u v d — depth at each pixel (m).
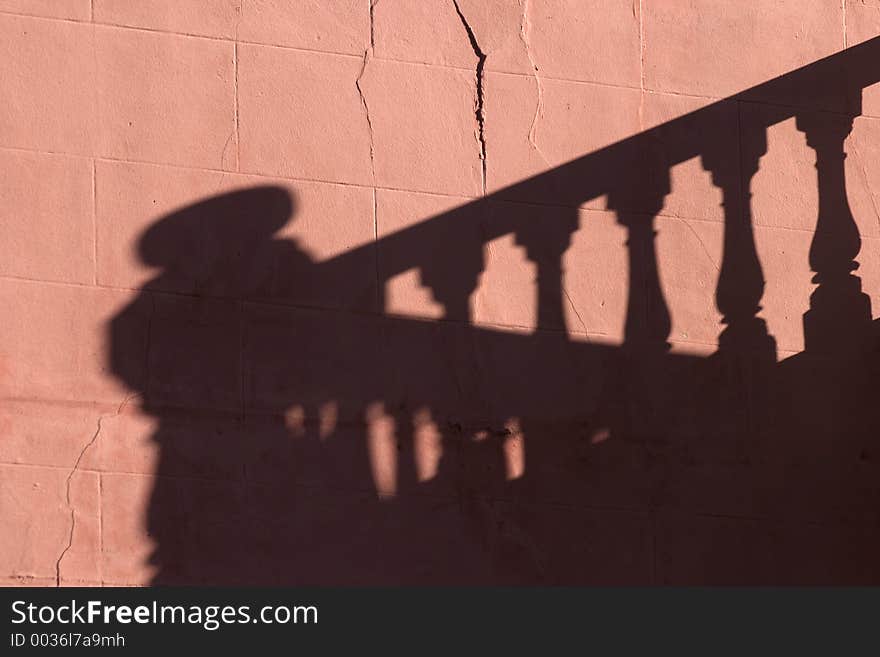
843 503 7.32
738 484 7.18
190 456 6.49
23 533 6.23
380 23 7.10
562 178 7.21
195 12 6.85
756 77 7.59
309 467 6.62
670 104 7.43
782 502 7.23
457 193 7.05
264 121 6.85
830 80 7.70
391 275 6.89
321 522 6.59
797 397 7.36
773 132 7.56
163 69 6.76
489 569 6.77
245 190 6.77
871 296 7.55
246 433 6.58
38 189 6.50
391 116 7.03
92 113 6.62
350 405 6.73
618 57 7.41
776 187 7.52
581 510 6.94
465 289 6.98
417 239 6.96
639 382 7.14
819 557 7.23
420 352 6.87
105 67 6.68
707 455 7.17
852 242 7.57
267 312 6.70
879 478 7.40
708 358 7.26
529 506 6.88
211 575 6.41
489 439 6.88
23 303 6.40
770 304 7.40
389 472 6.72
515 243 7.09
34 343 6.39
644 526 7.01
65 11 6.67
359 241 6.88
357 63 7.04
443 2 7.21
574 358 7.07
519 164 7.16
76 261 6.50
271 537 6.52
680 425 7.16
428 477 6.77
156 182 6.66
